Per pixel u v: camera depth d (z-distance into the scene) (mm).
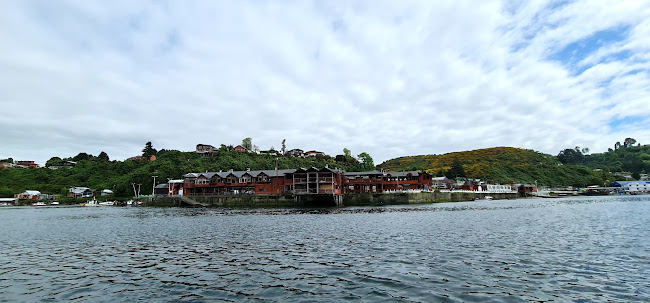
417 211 64688
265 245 26234
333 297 13289
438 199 102188
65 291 14812
